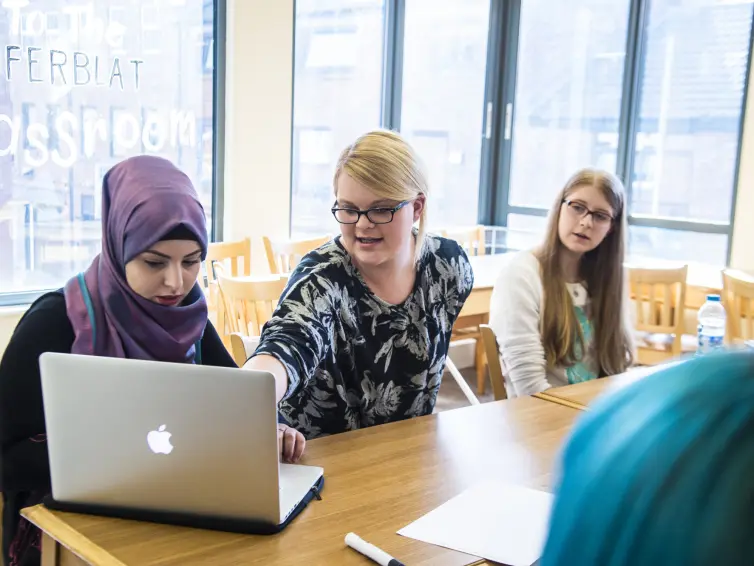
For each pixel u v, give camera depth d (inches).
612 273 93.0
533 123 223.1
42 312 58.9
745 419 12.9
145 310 61.0
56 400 47.3
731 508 12.3
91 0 145.8
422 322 69.8
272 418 44.6
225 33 162.7
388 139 65.4
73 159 147.5
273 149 171.5
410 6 200.8
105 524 48.1
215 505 47.1
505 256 193.5
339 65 189.9
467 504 52.2
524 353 89.7
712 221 194.4
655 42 200.1
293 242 162.7
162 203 58.7
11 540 55.4
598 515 13.6
